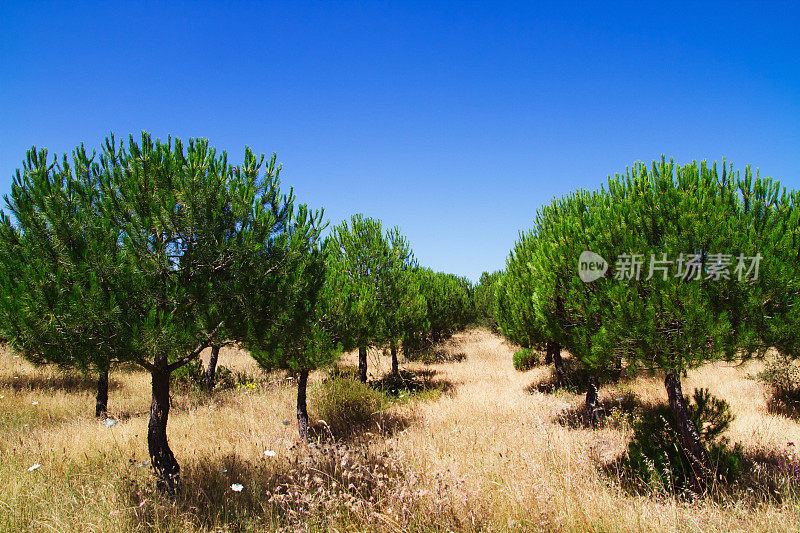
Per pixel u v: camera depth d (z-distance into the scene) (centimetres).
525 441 601
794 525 364
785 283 414
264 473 490
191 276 423
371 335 809
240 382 1183
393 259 1245
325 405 812
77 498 404
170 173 417
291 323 541
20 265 358
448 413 841
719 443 530
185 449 594
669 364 451
